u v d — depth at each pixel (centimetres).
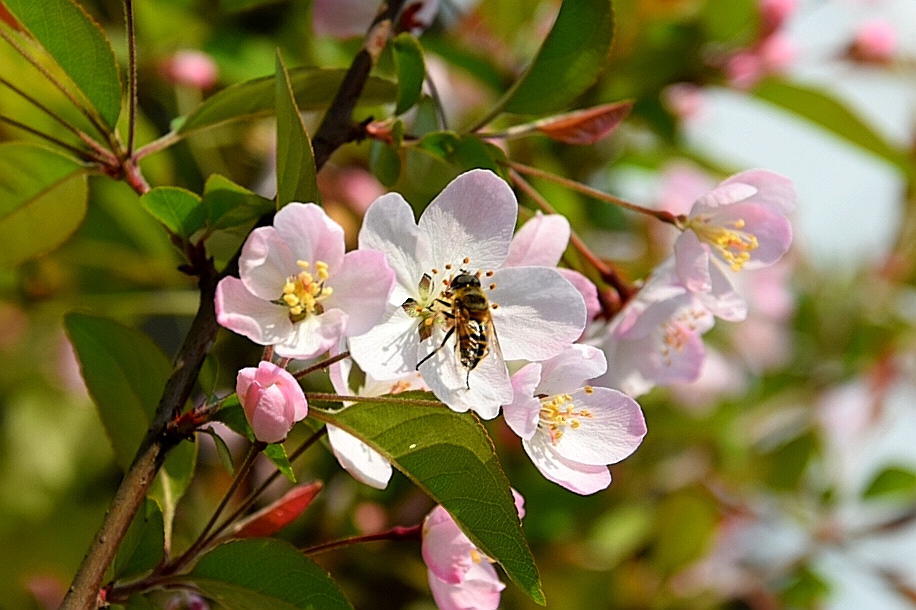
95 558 44
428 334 45
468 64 63
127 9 46
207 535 47
